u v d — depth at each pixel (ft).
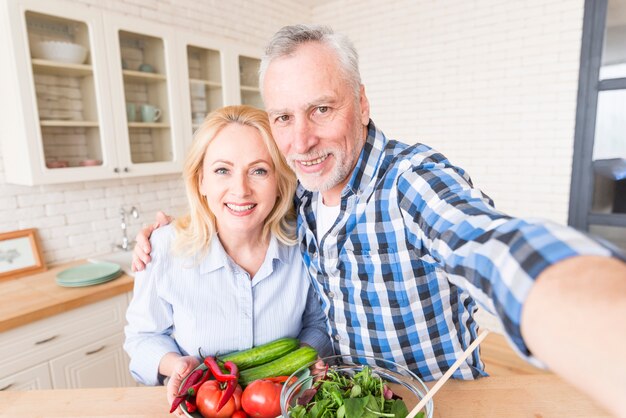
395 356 3.18
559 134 9.09
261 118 3.21
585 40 8.52
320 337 3.59
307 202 3.52
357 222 2.99
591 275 1.14
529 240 1.34
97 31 6.61
